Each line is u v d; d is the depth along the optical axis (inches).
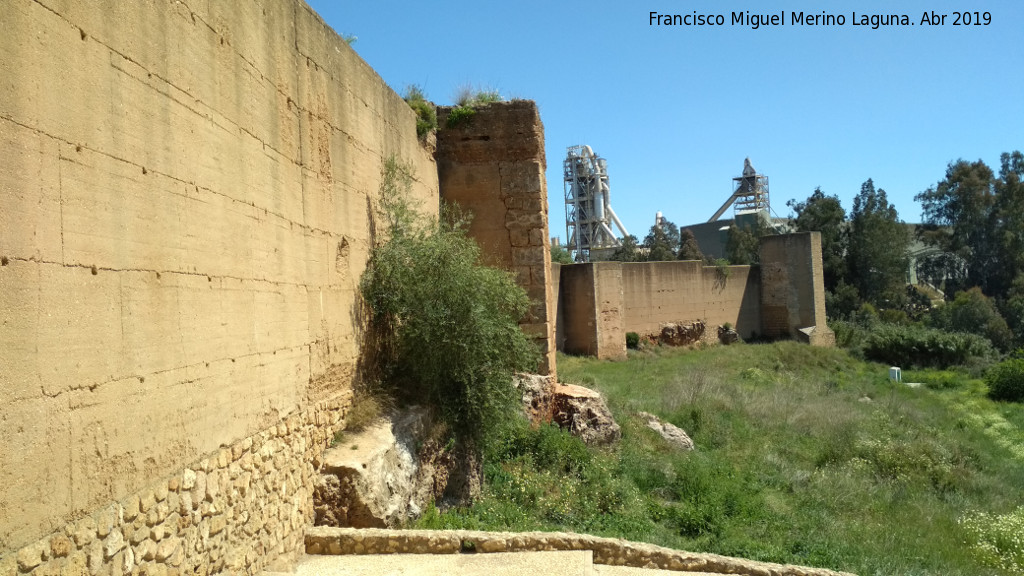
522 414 472.1
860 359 1401.3
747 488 473.7
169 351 185.6
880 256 2004.2
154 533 174.9
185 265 195.3
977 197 2166.6
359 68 361.1
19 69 138.1
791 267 1565.0
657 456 526.9
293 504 258.8
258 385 237.6
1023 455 673.6
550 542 278.5
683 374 966.4
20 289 136.5
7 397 132.3
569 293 1186.0
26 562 134.3
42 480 139.9
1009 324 1776.6
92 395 155.4
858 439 633.6
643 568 278.5
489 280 395.2
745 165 3486.7
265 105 253.3
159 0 187.3
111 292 163.3
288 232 269.9
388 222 394.3
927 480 556.4
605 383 839.7
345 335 328.8
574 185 2982.3
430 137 510.3
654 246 2266.2
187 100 199.3
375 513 280.7
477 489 390.9
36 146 142.0
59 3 149.6
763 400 769.6
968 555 403.2
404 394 371.2
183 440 190.2
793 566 290.0
